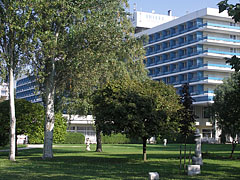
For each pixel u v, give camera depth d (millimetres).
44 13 23984
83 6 24766
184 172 16844
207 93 73875
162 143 68625
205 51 75438
